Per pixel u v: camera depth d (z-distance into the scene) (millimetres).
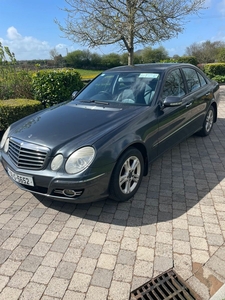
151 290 2104
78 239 2654
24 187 3000
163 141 3766
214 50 27703
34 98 7684
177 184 3682
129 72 4227
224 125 6473
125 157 2982
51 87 7371
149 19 9672
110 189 2979
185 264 2314
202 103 4906
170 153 4793
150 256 2410
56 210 3143
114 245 2559
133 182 3314
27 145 2889
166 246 2521
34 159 2820
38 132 3059
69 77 7684
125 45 10484
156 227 2797
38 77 7461
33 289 2125
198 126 5016
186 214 3002
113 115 3334
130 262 2354
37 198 3406
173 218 2938
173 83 4113
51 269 2307
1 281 2203
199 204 3191
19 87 7934
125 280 2186
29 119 3635
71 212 3094
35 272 2281
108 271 2270
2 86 7832
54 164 2717
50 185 2723
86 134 2902
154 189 3561
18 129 3336
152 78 3918
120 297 2049
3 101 6293
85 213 3066
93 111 3551
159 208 3131
